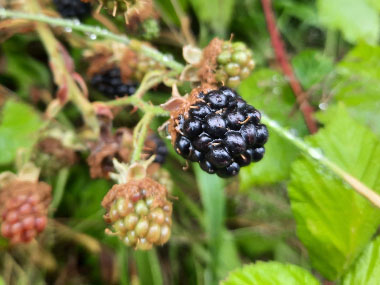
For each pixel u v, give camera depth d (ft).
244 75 0.27
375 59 0.36
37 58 0.45
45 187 0.28
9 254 0.40
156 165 0.31
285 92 0.37
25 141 0.35
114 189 0.24
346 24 0.44
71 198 0.42
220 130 0.20
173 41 0.44
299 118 0.37
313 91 0.38
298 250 0.42
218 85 0.27
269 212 0.44
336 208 0.27
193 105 0.22
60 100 0.32
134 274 0.38
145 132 0.26
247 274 0.25
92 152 0.31
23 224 0.26
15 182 0.27
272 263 0.26
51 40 0.32
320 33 0.53
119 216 0.23
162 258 0.41
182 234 0.42
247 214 0.44
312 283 0.25
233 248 0.39
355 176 0.27
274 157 0.34
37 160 0.33
